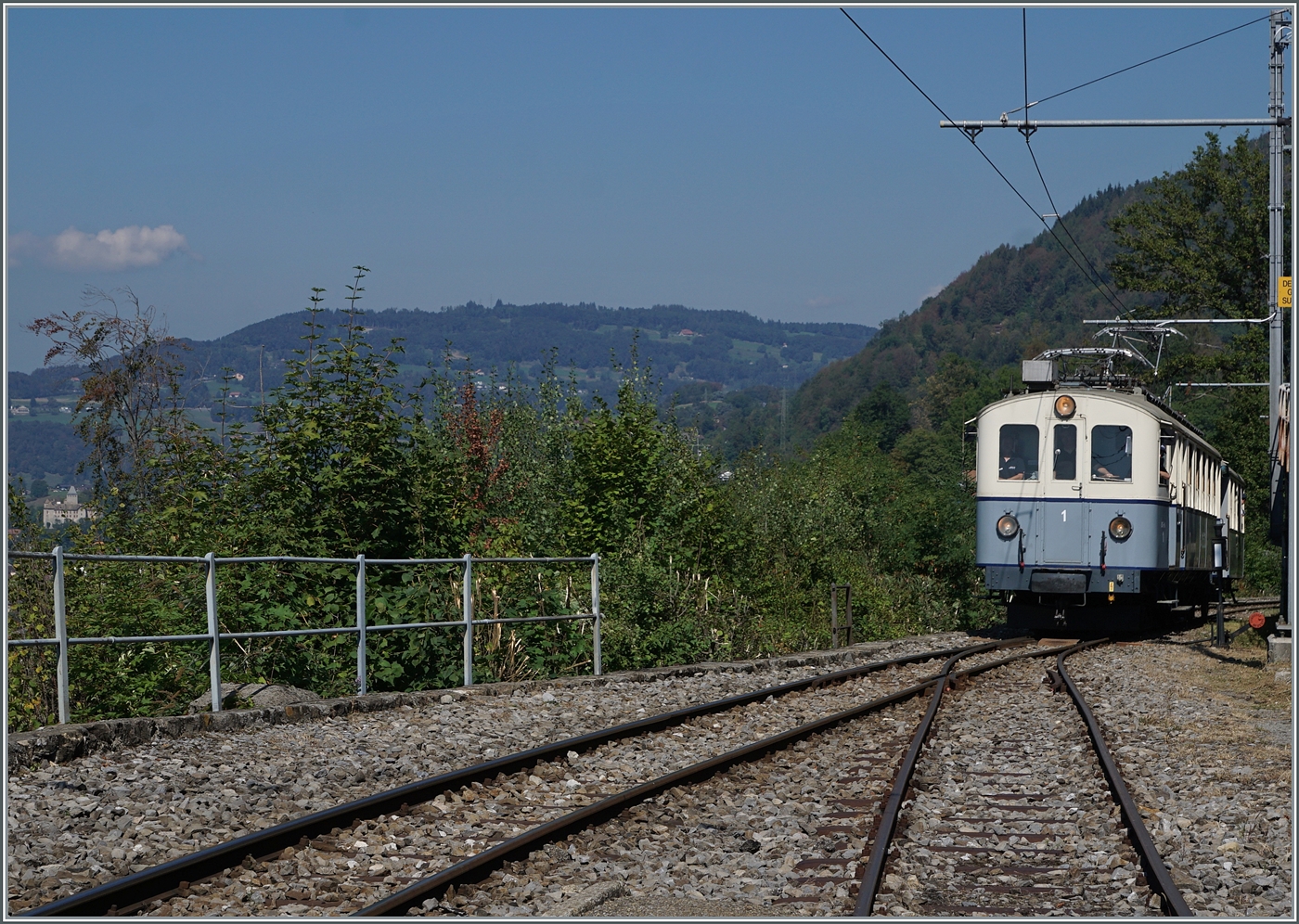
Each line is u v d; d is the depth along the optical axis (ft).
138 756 29.17
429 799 26.32
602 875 21.63
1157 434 67.82
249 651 40.01
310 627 41.37
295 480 44.19
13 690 32.24
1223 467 94.79
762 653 61.87
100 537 44.65
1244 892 21.02
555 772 29.89
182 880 20.07
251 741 32.09
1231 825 25.68
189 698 36.73
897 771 29.89
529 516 63.77
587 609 51.93
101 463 53.42
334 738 33.24
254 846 21.58
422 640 42.70
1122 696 46.37
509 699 41.29
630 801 26.23
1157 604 75.82
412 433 46.29
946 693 46.65
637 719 39.19
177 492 45.11
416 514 45.32
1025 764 33.06
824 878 21.57
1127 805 25.45
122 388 54.03
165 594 38.42
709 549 65.10
